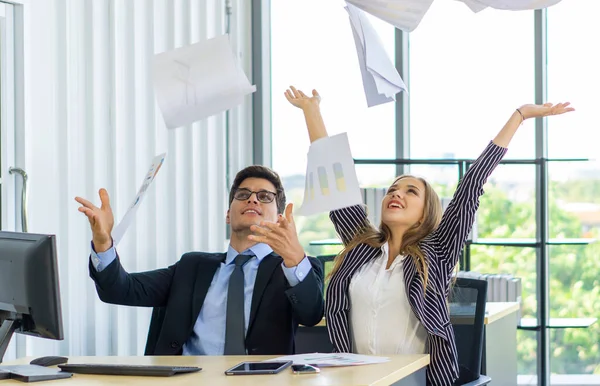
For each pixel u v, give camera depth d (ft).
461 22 18.44
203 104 10.30
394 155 18.58
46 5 13.16
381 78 10.03
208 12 16.94
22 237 8.82
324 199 9.29
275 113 19.04
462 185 10.82
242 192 11.53
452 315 11.27
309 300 10.27
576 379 18.16
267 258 11.34
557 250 18.22
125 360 9.53
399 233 11.05
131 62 14.82
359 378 7.75
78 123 13.74
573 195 18.16
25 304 8.71
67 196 13.37
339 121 18.81
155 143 15.29
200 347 11.13
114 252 10.78
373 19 18.71
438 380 10.14
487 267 18.13
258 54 18.79
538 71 18.10
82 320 13.70
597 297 18.10
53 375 8.23
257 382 7.65
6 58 12.63
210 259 11.62
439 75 18.52
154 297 11.53
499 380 13.84
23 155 12.76
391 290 10.57
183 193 16.26
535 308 17.83
